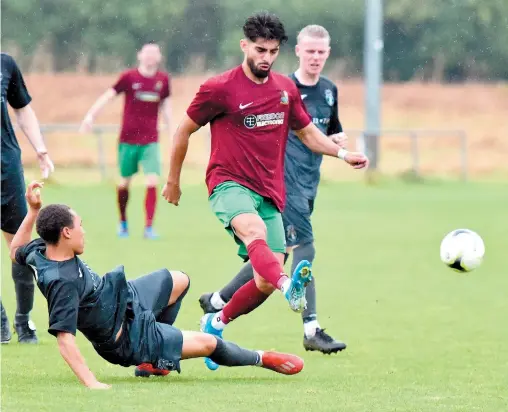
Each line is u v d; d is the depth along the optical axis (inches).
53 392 566.3
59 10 3599.9
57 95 3452.3
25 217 677.3
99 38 3617.1
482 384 618.8
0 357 692.7
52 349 725.3
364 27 3784.5
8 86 754.2
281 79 694.5
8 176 740.0
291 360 631.2
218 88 669.9
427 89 3818.9
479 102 3703.3
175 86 3516.2
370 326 850.8
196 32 3622.0
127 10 3604.8
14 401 541.0
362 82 3828.7
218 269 1140.5
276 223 692.7
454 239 713.0
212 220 1696.6
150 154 1421.0
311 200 796.6
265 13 669.9
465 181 2556.6
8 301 938.7
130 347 589.0
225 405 534.3
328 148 721.0
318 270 1171.3
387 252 1325.0
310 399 556.1
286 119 692.1
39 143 780.6
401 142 3326.8
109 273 589.0
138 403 536.7
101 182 2304.4
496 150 3262.8
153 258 1217.4
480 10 3791.8
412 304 959.6
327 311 920.9
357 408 532.4
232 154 678.5
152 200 1423.5
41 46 3595.0
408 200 2058.3
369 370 672.4
